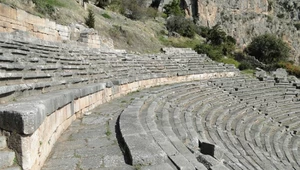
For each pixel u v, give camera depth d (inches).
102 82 505.4
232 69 1282.0
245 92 975.0
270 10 3619.6
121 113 362.3
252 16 3289.9
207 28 2667.3
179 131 359.6
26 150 164.7
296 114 907.4
